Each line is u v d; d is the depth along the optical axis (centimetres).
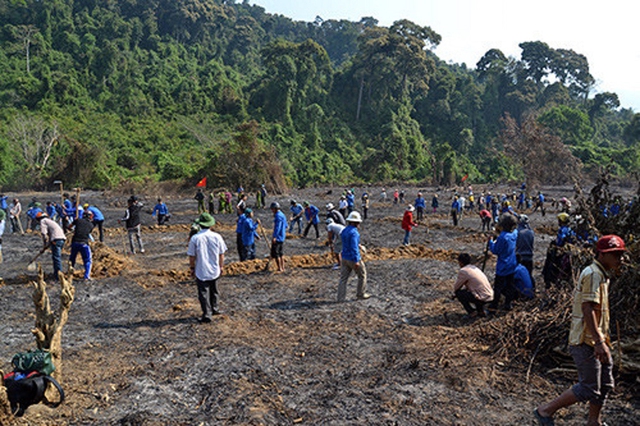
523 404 521
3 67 10462
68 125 8831
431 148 11919
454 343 693
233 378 571
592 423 433
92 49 11825
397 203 4072
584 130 11488
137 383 557
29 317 830
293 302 930
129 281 1097
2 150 6519
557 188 6031
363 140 11262
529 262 905
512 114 13150
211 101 11081
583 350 421
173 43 13925
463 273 806
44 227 1118
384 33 12075
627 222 783
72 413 483
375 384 566
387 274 1179
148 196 4659
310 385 563
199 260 786
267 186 4944
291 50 11406
